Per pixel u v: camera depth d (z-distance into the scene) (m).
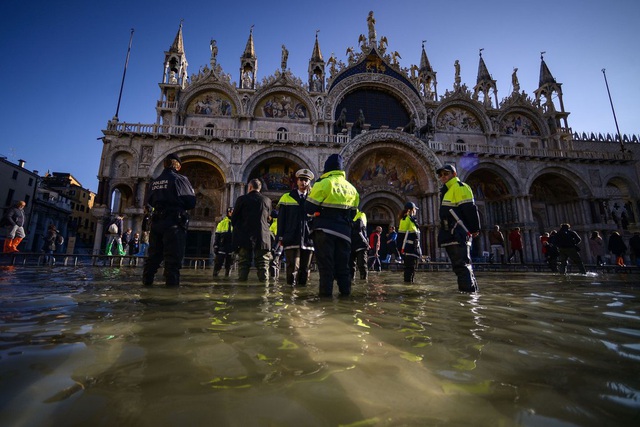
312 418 1.16
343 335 2.34
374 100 35.75
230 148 29.20
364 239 9.70
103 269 11.67
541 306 4.00
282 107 33.94
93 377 1.49
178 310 3.28
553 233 16.08
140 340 2.11
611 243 19.53
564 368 1.73
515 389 1.45
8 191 37.38
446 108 36.53
